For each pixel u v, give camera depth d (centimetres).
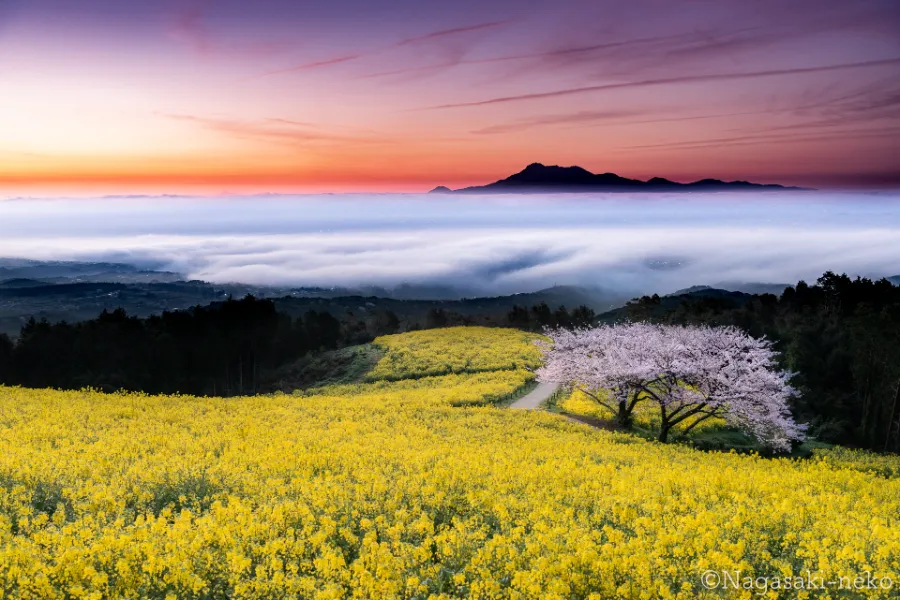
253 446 2141
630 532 1338
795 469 2573
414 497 1503
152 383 8281
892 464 3275
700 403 3566
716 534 1216
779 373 3753
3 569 959
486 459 2008
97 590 934
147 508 1397
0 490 1391
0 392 3528
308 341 10081
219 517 1241
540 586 977
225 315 8788
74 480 1535
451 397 4597
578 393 4716
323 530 1202
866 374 5959
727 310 10425
